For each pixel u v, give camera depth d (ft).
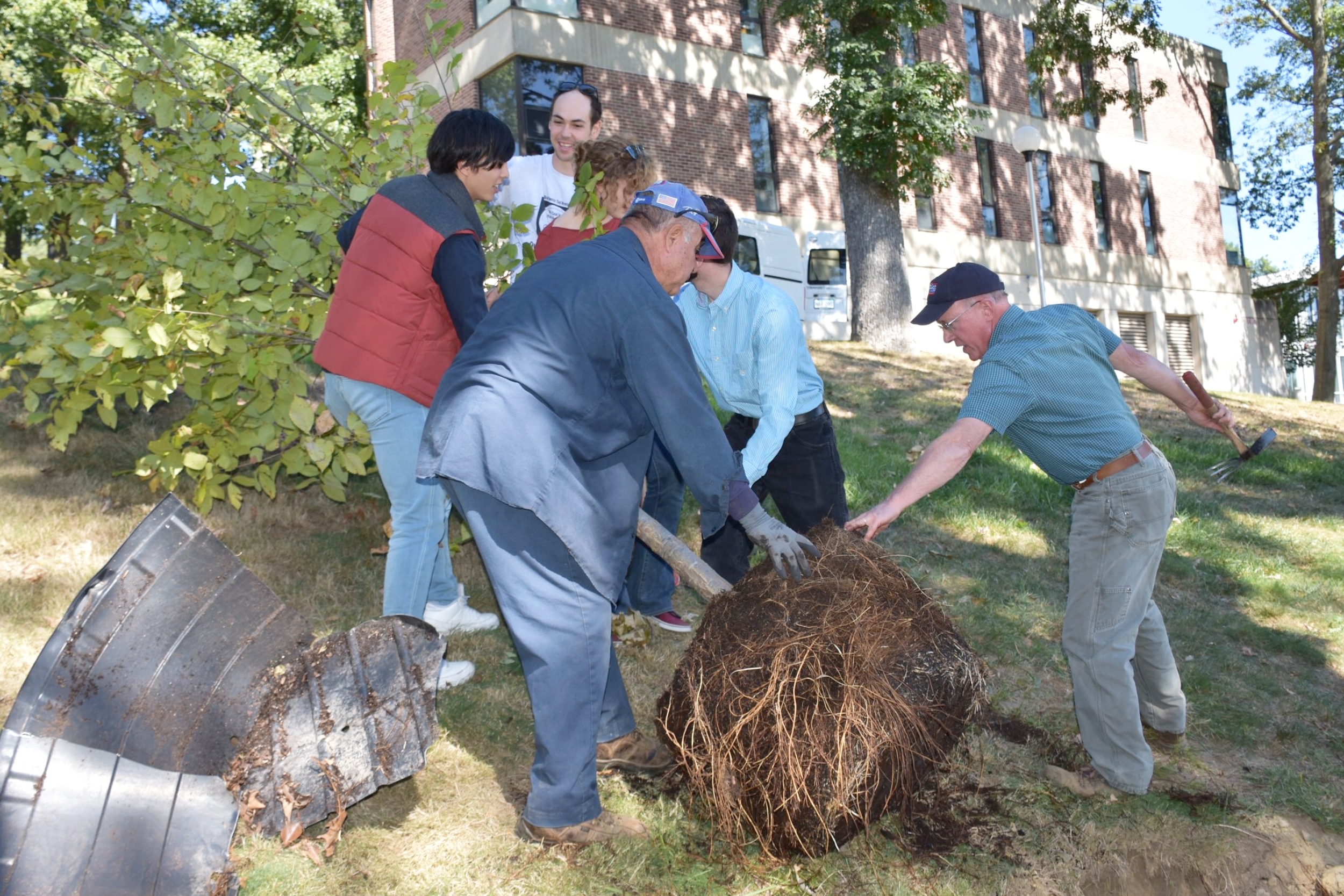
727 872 8.57
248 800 7.97
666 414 7.83
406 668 8.74
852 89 41.01
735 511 8.33
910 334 44.47
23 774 6.93
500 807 9.17
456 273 9.95
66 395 12.64
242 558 13.61
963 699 9.21
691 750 8.75
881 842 9.19
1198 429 30.58
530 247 12.91
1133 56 87.66
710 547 12.50
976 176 75.36
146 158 12.82
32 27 50.88
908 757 8.66
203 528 8.43
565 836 8.51
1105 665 9.97
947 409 29.09
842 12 42.09
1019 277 77.30
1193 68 94.07
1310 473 25.98
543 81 54.39
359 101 65.00
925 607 9.52
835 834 8.64
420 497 10.62
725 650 8.80
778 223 64.08
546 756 8.39
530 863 8.33
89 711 7.65
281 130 13.84
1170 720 11.19
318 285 13.51
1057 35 58.49
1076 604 10.16
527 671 8.26
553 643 8.11
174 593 8.10
